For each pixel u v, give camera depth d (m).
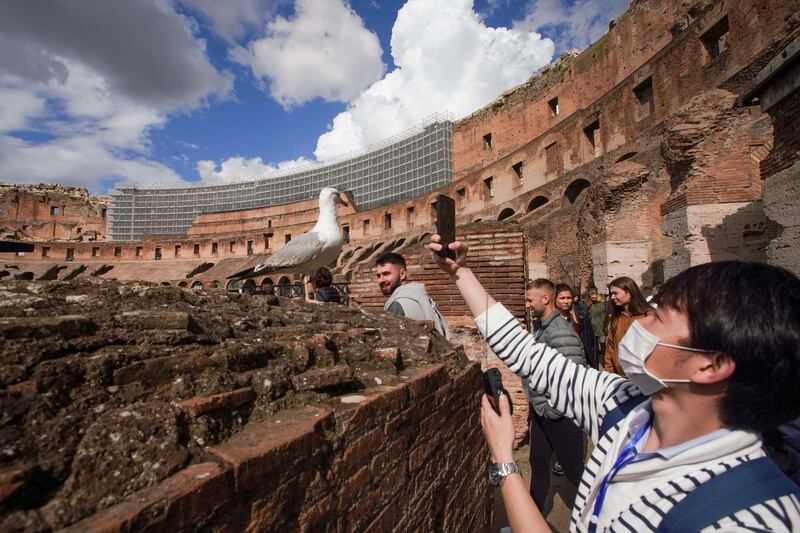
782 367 0.94
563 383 1.73
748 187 9.70
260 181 65.94
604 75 28.48
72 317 1.35
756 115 10.13
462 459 2.97
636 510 1.09
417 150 48.78
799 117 5.02
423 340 2.95
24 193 58.31
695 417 1.10
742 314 0.98
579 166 26.00
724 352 1.00
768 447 1.05
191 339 1.62
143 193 67.44
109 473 1.00
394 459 1.95
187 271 47.53
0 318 1.29
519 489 1.45
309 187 62.06
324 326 2.48
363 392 1.89
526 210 30.17
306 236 5.18
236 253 49.53
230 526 1.10
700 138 10.59
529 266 22.62
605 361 4.93
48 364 1.17
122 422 1.13
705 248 9.77
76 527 0.84
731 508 0.92
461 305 6.46
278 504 1.25
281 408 1.58
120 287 1.95
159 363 1.40
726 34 18.08
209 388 1.42
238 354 1.66
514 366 1.89
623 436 1.34
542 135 29.70
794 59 4.82
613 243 14.20
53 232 59.06
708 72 17.34
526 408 5.85
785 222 5.32
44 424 1.05
